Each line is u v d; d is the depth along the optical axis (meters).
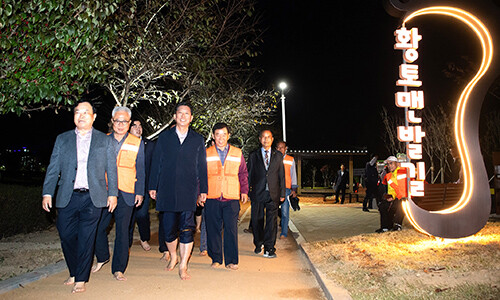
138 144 5.74
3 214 8.89
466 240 7.68
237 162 6.26
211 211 6.23
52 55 6.05
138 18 9.73
